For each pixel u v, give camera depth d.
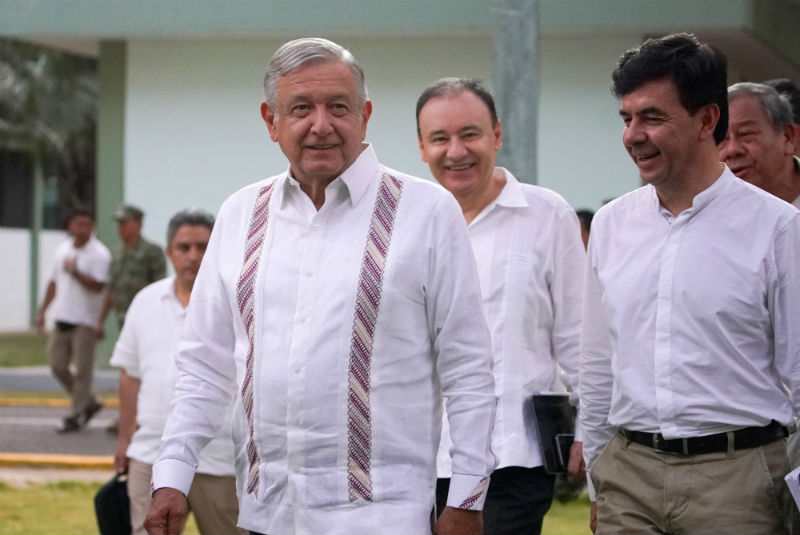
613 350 5.34
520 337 6.70
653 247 5.19
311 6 19.09
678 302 5.08
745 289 4.99
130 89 20.36
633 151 5.11
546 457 6.59
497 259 6.74
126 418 7.82
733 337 5.02
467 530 4.84
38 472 13.62
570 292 6.82
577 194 19.02
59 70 36.75
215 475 7.14
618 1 18.00
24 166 40.25
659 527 5.18
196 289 5.19
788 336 4.98
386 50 19.39
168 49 20.23
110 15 19.81
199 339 5.16
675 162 5.06
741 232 5.05
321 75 4.79
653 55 5.02
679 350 5.08
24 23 20.00
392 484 4.76
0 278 39.69
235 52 20.05
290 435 4.79
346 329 4.76
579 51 18.91
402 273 4.79
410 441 4.81
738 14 17.62
